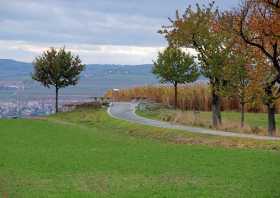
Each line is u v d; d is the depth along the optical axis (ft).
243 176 90.68
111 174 94.79
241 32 155.33
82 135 173.68
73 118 247.29
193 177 90.43
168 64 262.26
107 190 79.10
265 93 160.04
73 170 99.86
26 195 75.41
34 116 278.87
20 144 147.33
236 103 253.03
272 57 152.46
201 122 185.47
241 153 121.70
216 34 178.19
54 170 99.91
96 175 93.81
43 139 160.97
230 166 102.12
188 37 183.73
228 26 161.38
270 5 147.43
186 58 261.85
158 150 130.52
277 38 148.66
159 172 96.53
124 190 79.00
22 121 233.76
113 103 307.78
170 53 262.06
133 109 263.29
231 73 173.68
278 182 84.84
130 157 117.70
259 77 161.17
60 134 176.86
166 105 268.82
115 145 143.74
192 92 268.82
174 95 279.69
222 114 236.43
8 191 79.05
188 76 262.47
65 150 132.67
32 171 98.78
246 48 168.25
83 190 79.30
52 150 132.87
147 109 249.55
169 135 161.17
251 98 164.76
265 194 75.31
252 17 152.05
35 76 285.43
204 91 266.77
